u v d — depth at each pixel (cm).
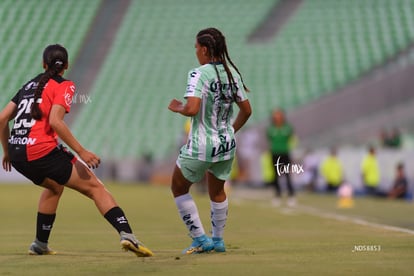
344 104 9544
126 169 9781
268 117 9706
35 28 10656
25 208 5097
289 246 2577
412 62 9500
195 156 2228
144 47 10838
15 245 2742
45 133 2228
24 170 2253
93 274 1877
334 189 7506
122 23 11125
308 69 10375
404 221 3947
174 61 10712
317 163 7781
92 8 11062
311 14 11212
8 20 10719
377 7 11256
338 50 10619
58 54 2289
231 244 2672
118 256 2308
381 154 7375
